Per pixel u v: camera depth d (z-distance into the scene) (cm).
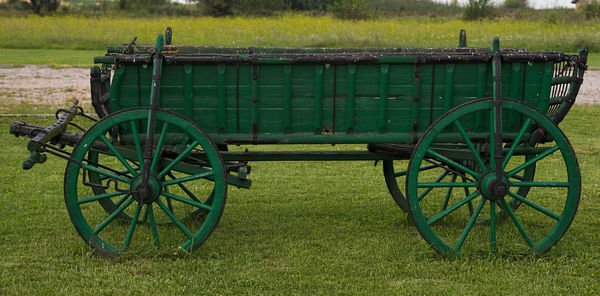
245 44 2495
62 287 439
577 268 472
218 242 534
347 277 459
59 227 574
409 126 495
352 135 494
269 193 711
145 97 488
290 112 489
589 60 2102
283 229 577
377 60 474
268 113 489
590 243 532
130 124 495
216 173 475
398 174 625
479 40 2472
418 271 467
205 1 4391
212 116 491
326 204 667
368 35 2583
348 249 518
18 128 499
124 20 3331
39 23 3073
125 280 448
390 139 495
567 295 426
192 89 485
